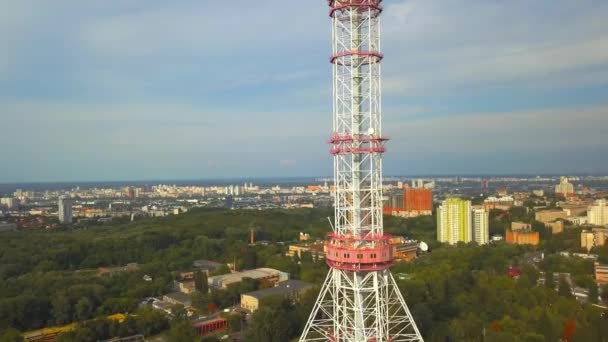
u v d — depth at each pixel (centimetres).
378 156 10650
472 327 17288
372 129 10438
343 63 10606
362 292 10875
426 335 17525
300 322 19400
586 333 16138
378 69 10525
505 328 17138
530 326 17275
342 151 10644
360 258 10275
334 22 10581
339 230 10925
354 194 10638
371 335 10662
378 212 10681
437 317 19750
